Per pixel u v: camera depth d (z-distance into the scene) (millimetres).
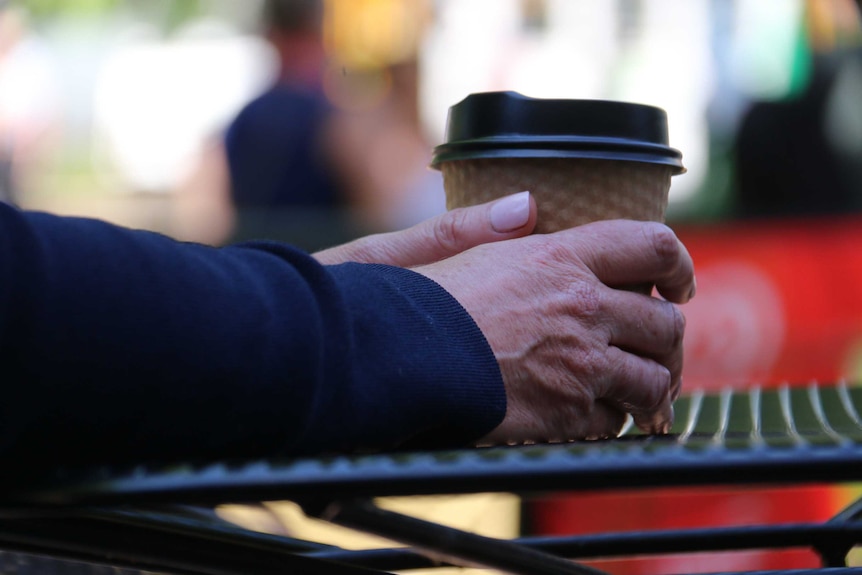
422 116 2961
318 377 775
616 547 951
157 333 749
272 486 716
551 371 873
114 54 4418
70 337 734
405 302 832
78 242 747
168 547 775
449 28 3258
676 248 907
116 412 744
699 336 2490
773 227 2473
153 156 4141
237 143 2711
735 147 2596
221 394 758
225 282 770
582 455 717
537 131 904
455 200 949
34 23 4484
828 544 949
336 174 2727
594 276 893
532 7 3314
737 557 2068
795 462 710
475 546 750
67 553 800
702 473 710
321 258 958
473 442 838
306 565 791
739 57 2707
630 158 902
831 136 2533
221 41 4391
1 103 4293
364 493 715
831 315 2439
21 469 738
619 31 3199
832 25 2631
